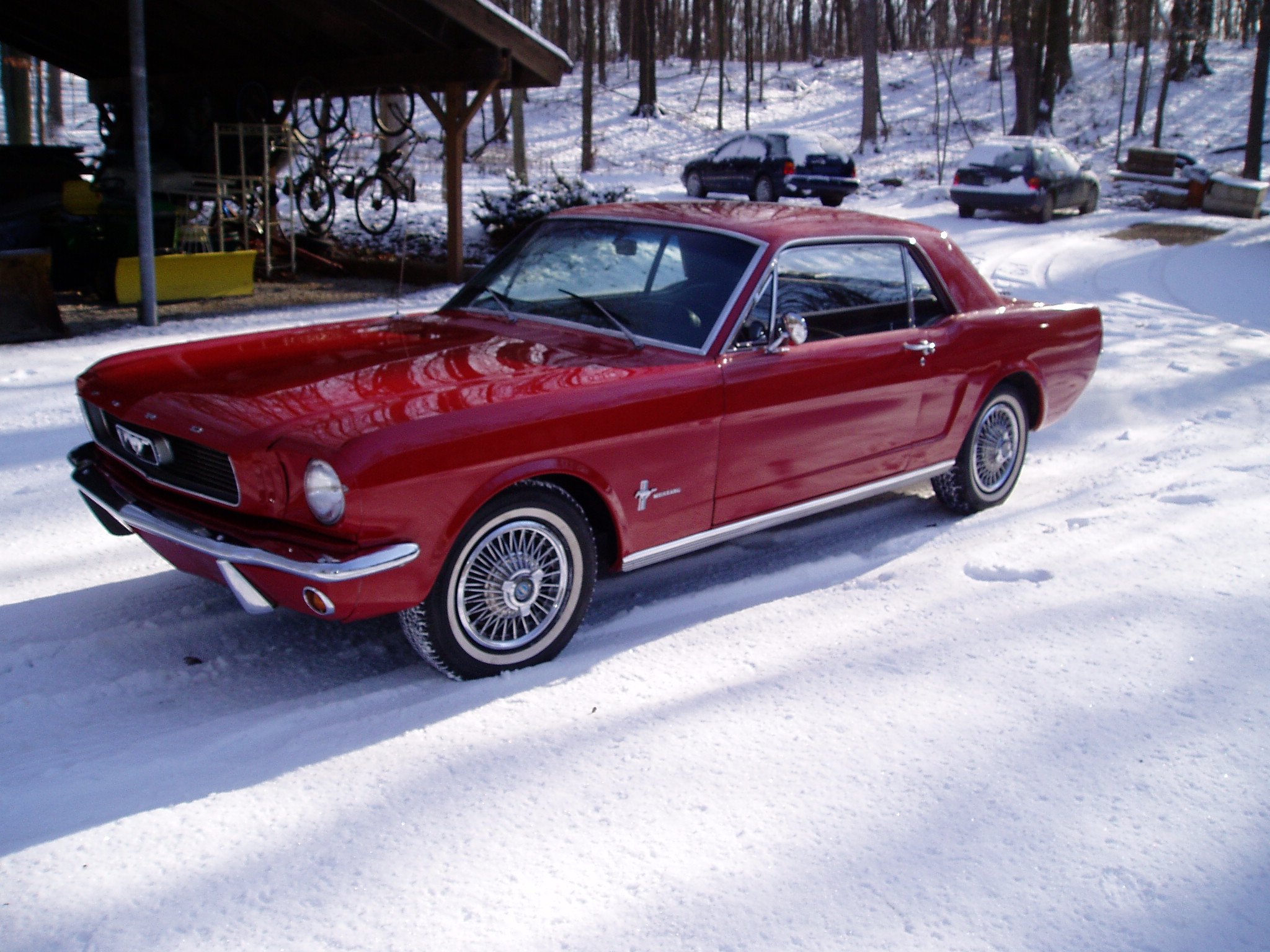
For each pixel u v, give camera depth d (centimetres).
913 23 6444
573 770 288
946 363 483
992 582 443
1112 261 1645
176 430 321
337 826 259
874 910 234
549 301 435
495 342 401
